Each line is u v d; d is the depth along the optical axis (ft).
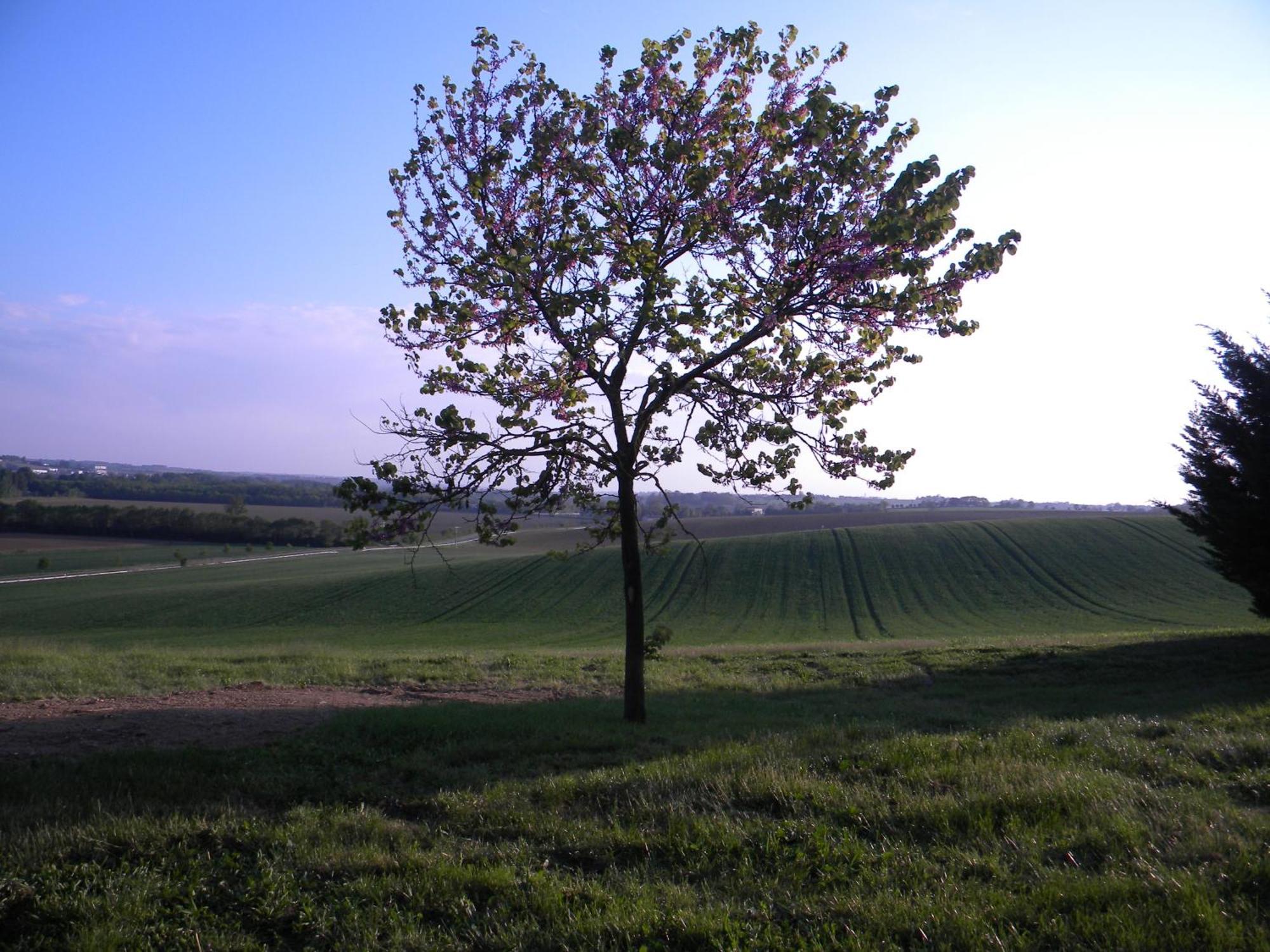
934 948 14.33
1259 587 63.16
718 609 170.30
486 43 37.22
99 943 14.40
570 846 18.70
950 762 24.04
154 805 20.76
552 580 194.80
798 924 15.26
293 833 18.93
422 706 38.09
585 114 37.19
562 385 35.37
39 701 37.78
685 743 29.68
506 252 36.17
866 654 65.41
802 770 23.12
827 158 34.45
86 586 209.56
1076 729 29.32
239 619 166.20
